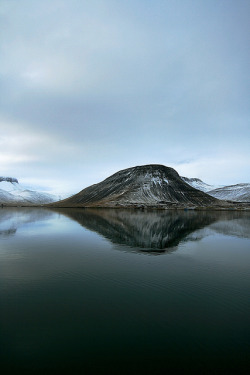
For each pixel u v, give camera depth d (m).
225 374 10.66
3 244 39.62
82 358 11.59
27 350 12.13
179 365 11.17
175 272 25.14
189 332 13.84
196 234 53.09
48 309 16.42
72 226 67.31
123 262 28.80
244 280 22.86
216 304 17.53
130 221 84.94
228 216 124.31
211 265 27.97
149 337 13.29
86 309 16.50
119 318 15.33
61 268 26.03
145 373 10.66
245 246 39.44
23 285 20.89
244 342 12.95
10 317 15.30
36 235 49.84
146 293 19.44
